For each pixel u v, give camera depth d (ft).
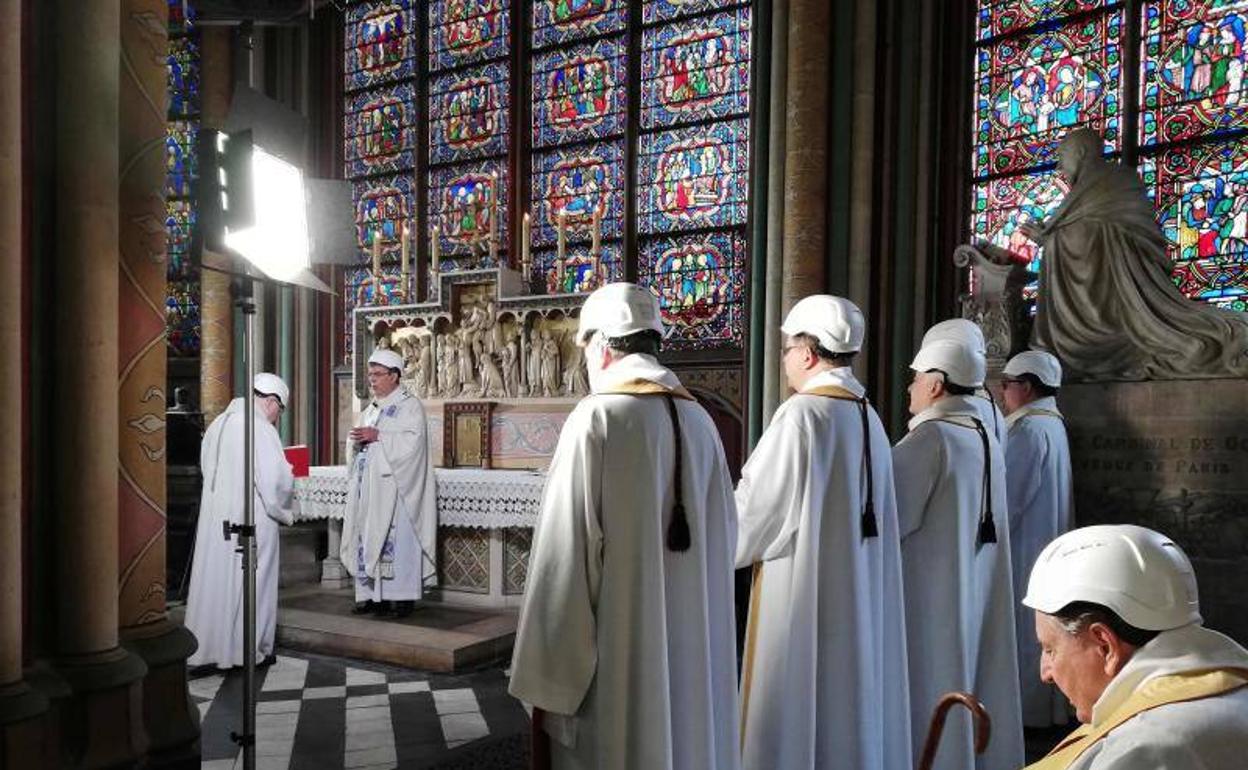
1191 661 3.83
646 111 29.94
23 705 9.15
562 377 25.13
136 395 11.43
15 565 9.29
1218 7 20.88
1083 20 22.84
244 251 10.36
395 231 34.45
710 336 28.48
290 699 16.43
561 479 8.11
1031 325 19.95
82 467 10.44
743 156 28.02
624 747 7.84
